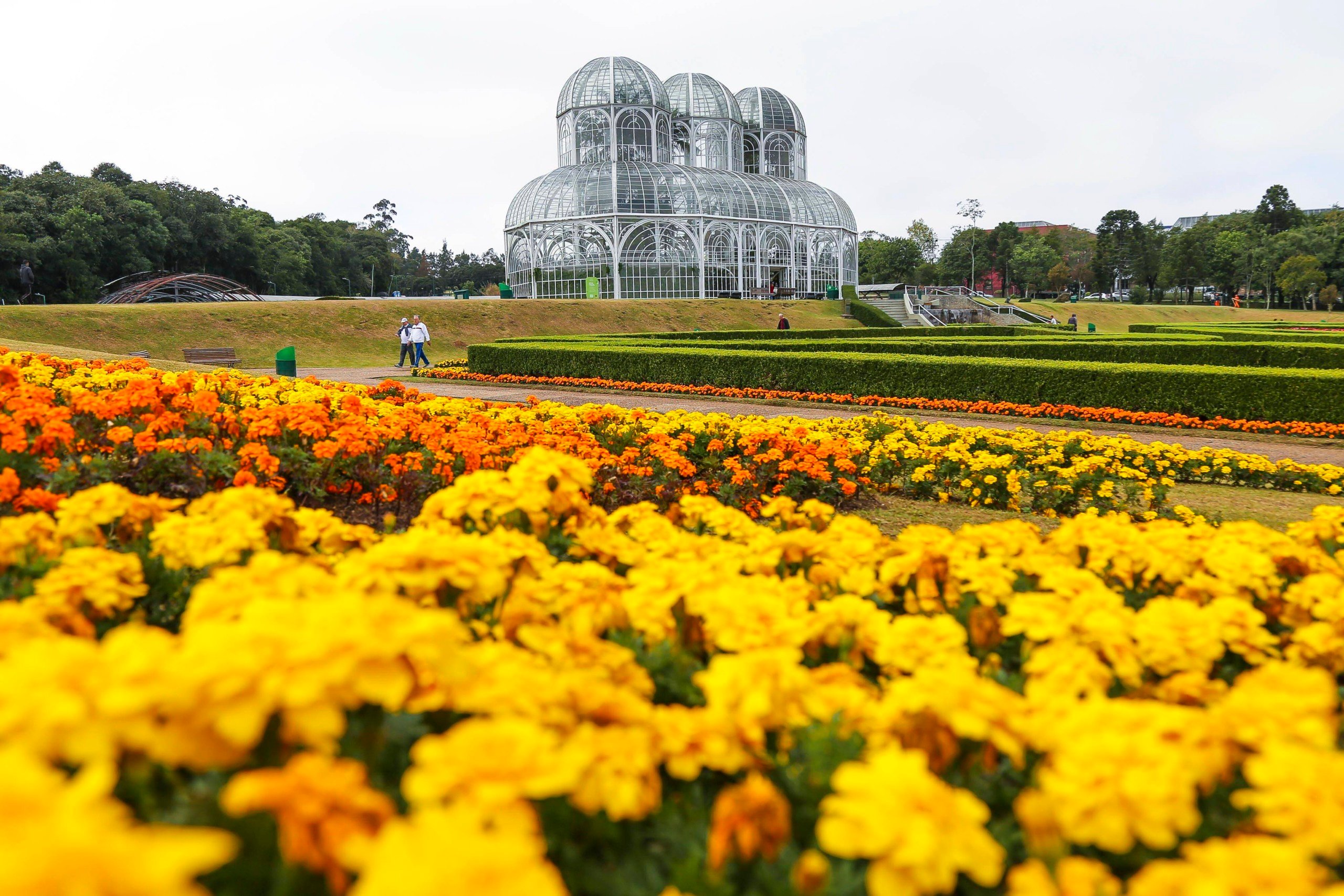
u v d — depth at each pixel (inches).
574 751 55.6
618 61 2151.8
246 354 1194.0
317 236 3336.6
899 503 336.8
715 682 70.7
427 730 71.5
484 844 42.1
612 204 1989.4
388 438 257.4
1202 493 383.2
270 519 110.2
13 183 2144.4
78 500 114.3
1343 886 48.6
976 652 98.3
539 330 1545.3
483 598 86.0
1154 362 796.6
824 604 94.3
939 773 68.2
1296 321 2815.0
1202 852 53.0
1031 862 56.0
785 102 2539.4
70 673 53.5
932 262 4530.0
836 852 53.1
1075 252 4869.6
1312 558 127.4
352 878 52.3
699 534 152.8
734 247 2122.3
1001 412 665.0
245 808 49.7
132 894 36.0
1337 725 79.4
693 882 60.1
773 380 790.5
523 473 110.7
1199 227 4126.5
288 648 54.9
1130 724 65.8
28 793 40.7
